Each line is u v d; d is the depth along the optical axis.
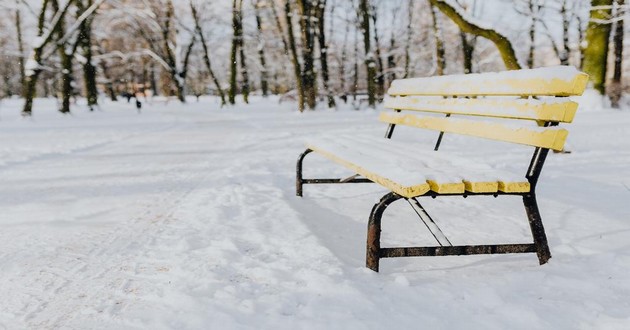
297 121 15.37
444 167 2.45
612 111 14.04
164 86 43.69
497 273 2.38
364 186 4.77
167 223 3.44
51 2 20.69
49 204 4.18
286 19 22.53
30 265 2.63
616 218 3.30
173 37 35.41
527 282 2.24
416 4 28.91
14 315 2.04
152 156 7.33
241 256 2.69
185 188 4.75
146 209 3.91
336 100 27.66
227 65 48.47
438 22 23.17
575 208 3.62
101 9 29.31
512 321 1.88
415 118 3.85
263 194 4.36
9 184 5.17
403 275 2.37
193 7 31.23
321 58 25.48
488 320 1.89
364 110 23.28
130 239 3.08
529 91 2.40
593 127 9.72
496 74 2.74
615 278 2.25
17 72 50.25
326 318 1.92
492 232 3.11
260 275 2.40
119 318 1.98
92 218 3.66
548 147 2.18
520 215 3.52
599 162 5.71
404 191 2.07
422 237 3.04
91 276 2.45
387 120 4.52
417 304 2.04
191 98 52.84
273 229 3.22
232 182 4.95
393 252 2.36
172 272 2.47
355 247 2.87
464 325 1.86
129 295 2.21
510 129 2.49
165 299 2.15
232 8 31.44
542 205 3.75
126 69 46.22
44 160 7.07
